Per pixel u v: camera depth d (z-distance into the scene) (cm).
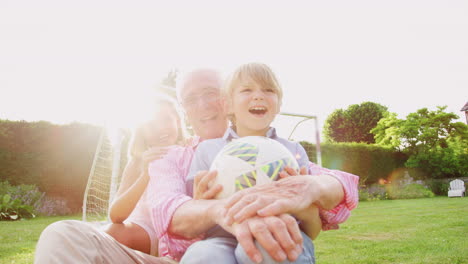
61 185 1422
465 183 2444
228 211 102
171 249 151
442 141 2869
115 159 365
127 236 181
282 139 165
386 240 581
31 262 441
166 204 129
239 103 153
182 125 241
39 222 1039
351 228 749
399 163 2673
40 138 1408
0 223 1016
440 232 653
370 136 4266
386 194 2230
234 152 127
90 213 425
